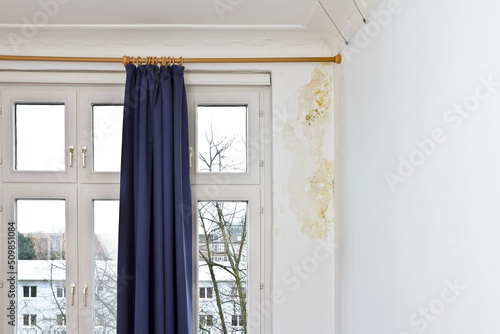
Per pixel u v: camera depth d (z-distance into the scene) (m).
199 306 2.76
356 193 2.16
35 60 2.50
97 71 2.67
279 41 2.65
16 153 2.74
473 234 1.15
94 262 2.74
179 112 2.54
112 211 2.75
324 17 2.31
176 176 2.51
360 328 2.09
